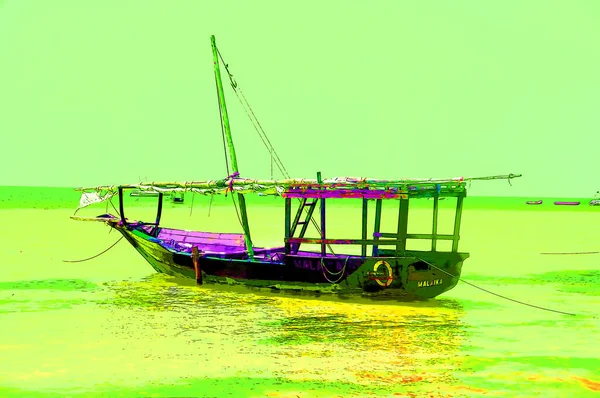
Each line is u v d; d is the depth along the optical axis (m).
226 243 23.86
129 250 33.44
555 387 10.86
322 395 10.38
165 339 14.10
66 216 61.12
